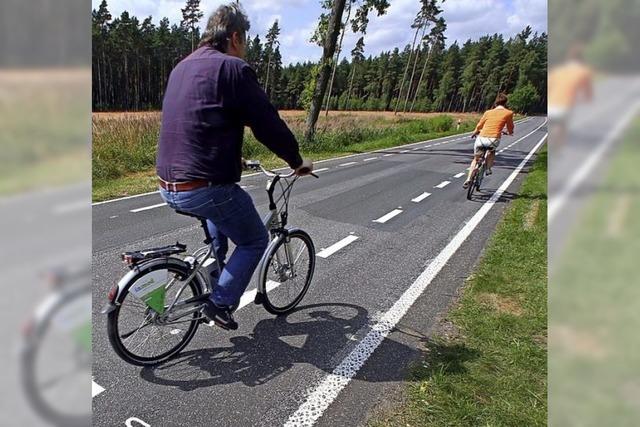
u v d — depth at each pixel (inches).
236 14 104.7
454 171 480.4
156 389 104.1
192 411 97.3
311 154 626.2
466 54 3543.3
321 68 677.3
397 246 211.5
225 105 97.8
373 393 104.0
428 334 130.6
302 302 149.9
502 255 196.1
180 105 99.0
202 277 117.0
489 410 97.6
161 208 264.1
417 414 96.9
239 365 114.3
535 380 108.7
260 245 116.5
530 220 259.0
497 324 135.6
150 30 2603.3
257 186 340.5
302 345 124.1
